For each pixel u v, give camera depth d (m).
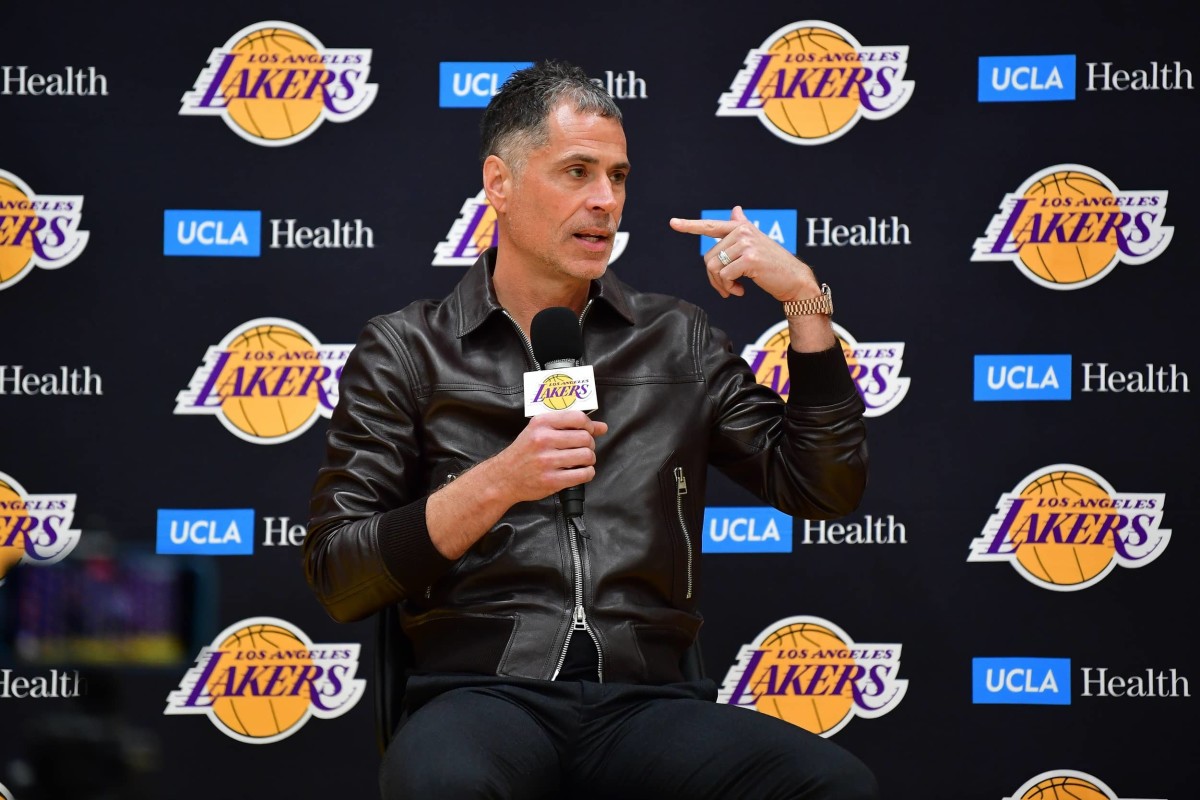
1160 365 6.46
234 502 6.52
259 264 6.56
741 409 4.58
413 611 4.30
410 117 6.59
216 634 6.50
